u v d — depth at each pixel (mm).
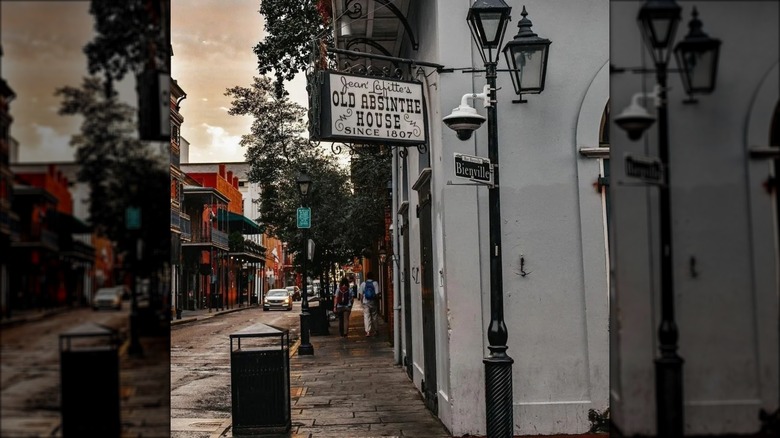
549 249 7855
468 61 8062
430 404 9688
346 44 11508
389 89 8297
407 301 13375
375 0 10633
